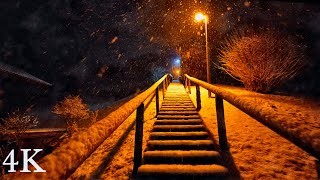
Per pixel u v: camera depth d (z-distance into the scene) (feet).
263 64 30.14
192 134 12.45
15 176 1.60
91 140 2.87
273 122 3.85
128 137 13.61
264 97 25.93
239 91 33.71
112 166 9.61
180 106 22.61
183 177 8.02
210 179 7.92
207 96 30.91
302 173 7.93
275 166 8.61
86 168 9.57
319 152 2.56
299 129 3.19
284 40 30.91
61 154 2.19
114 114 4.52
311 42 36.14
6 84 48.88
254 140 11.60
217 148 10.96
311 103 21.56
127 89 96.07
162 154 9.55
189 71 69.62
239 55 31.78
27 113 52.54
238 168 8.66
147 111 21.84
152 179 8.00
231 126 14.64
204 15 30.89
